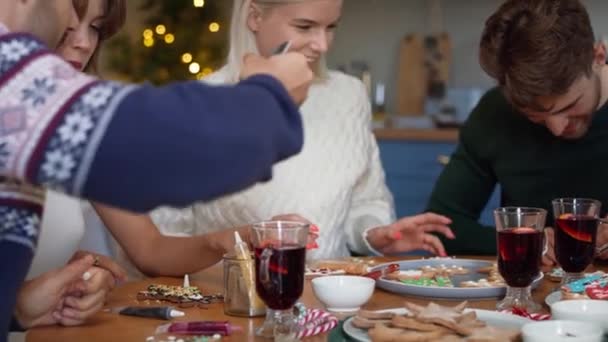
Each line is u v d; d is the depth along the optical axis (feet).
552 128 6.48
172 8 13.94
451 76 15.71
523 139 7.45
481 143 7.72
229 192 3.10
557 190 7.34
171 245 6.05
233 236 5.81
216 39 13.93
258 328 4.57
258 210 6.83
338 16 6.36
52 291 4.56
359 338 4.07
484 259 6.61
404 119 15.01
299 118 3.37
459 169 7.88
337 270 6.01
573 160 7.21
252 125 3.09
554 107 6.27
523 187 7.48
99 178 2.96
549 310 4.97
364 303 4.98
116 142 2.93
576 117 6.54
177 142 2.96
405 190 14.15
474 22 15.55
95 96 2.98
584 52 6.07
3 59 3.09
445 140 13.87
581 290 5.07
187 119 2.98
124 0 6.07
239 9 6.64
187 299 5.19
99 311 4.99
